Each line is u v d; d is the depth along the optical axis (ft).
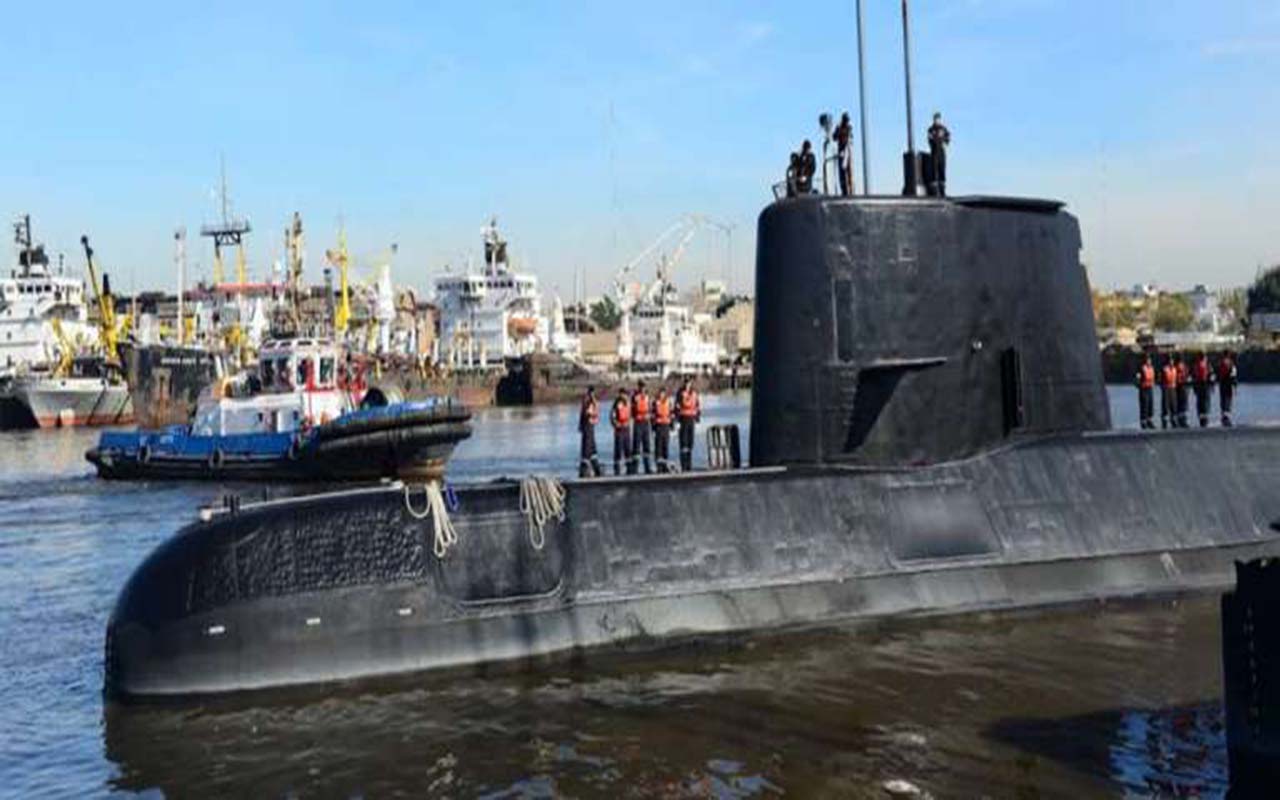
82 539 87.45
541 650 36.60
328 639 34.86
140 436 132.98
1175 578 43.37
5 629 53.36
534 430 209.97
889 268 40.75
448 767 29.89
